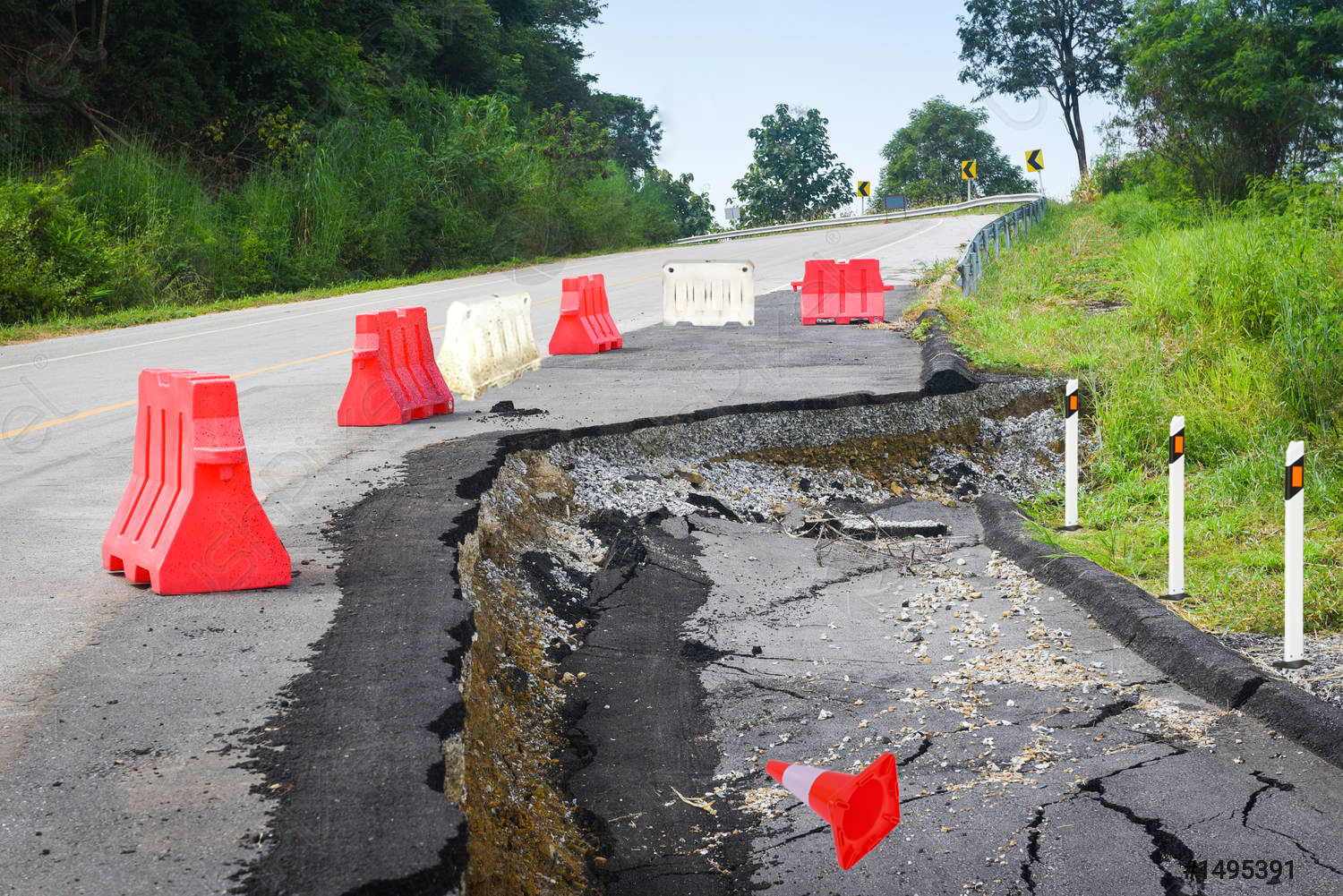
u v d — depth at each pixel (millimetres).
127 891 2662
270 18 29422
